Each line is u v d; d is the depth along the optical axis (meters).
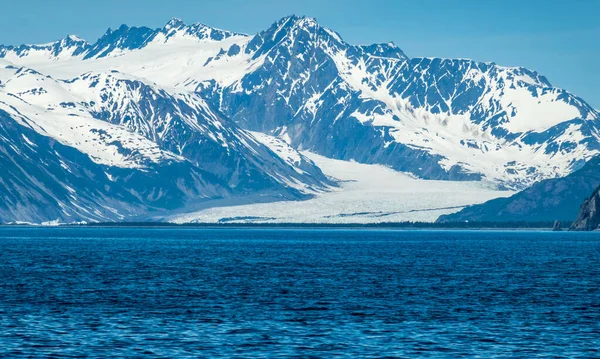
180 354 140.25
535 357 139.25
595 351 144.00
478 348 146.00
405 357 139.00
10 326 162.88
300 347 146.25
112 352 141.25
